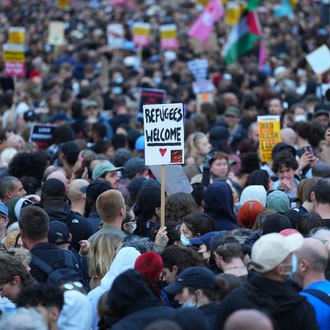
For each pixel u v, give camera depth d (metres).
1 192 32.66
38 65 86.81
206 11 81.81
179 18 132.12
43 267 25.02
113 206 27.94
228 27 107.94
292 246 20.27
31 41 107.44
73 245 29.45
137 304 20.41
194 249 25.27
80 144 43.25
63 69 74.75
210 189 29.83
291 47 99.31
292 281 22.02
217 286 21.39
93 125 48.06
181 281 21.47
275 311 19.86
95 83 67.31
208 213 29.88
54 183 30.09
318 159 38.94
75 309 22.31
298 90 69.44
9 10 150.88
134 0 157.75
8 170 38.69
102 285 24.64
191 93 68.88
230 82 69.25
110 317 21.72
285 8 110.69
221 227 29.56
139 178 34.00
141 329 20.00
